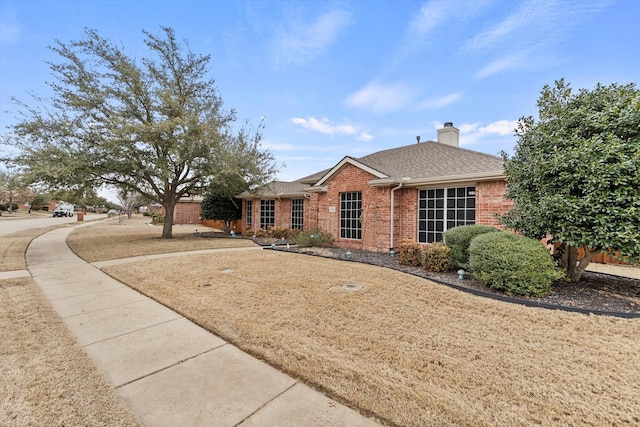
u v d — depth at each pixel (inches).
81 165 450.0
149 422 87.1
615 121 195.0
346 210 472.4
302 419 88.4
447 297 205.5
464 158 411.2
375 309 182.2
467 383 106.2
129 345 137.9
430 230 397.7
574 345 135.8
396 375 110.9
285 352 128.5
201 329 156.6
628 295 209.9
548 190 211.8
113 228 879.7
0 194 1758.1
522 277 203.0
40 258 374.6
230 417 89.4
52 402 95.4
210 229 890.7
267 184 638.5
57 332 150.9
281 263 332.2
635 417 89.4
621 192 180.1
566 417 89.5
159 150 542.3
